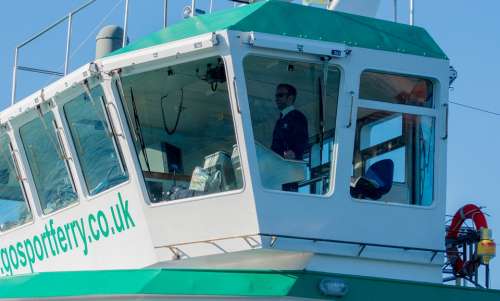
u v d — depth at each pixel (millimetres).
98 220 28141
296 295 25594
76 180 28516
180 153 26359
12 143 30359
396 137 27203
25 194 30672
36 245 30828
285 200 25500
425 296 26938
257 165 25359
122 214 27297
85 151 28062
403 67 27172
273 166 25531
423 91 27594
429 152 27453
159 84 26281
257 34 25375
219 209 25672
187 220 26094
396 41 27297
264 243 25188
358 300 26125
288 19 26078
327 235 25953
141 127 26641
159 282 26031
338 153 26266
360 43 26672
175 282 25984
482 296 27484
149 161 26641
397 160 27156
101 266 28109
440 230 27328
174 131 26438
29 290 28297
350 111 26422
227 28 25297
